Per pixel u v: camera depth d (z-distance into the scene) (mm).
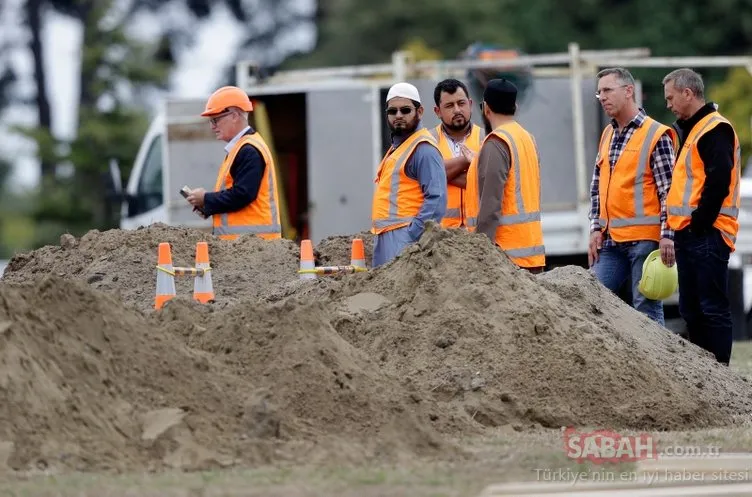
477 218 28734
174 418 20312
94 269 32875
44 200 93000
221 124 33438
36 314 21016
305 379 21938
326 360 22328
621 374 24672
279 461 19906
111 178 51562
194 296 29688
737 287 46031
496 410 23547
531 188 29109
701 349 28656
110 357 21078
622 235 30703
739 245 46312
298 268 32844
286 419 21094
